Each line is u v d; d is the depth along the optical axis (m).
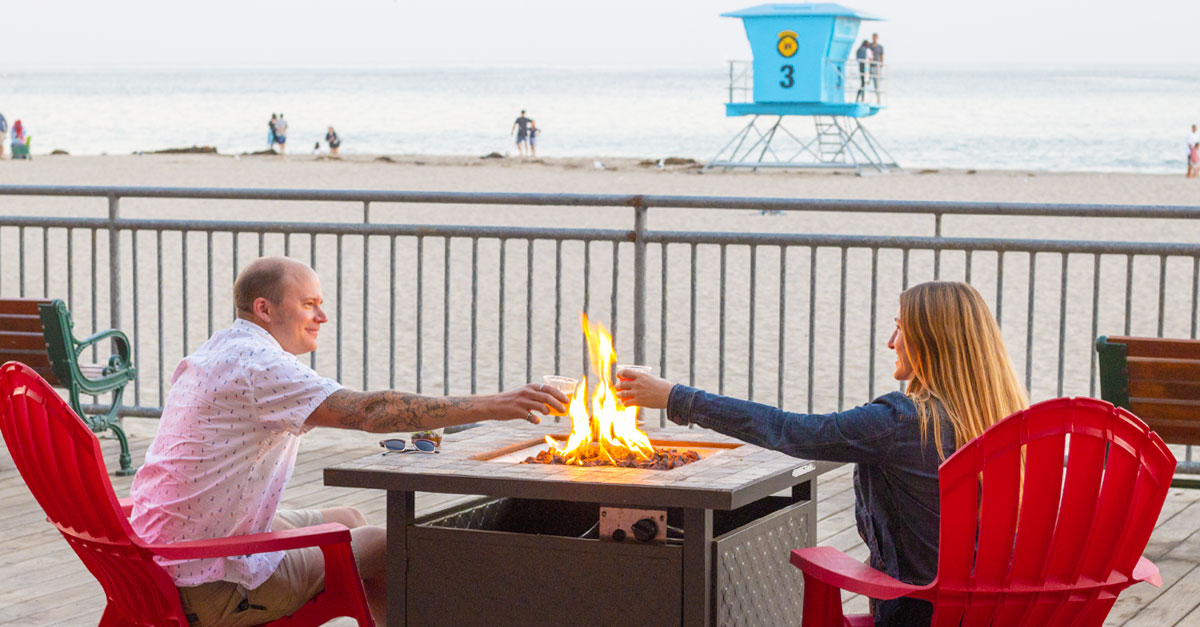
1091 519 3.01
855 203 6.50
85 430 3.27
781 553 3.70
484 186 35.72
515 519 3.99
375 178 39.91
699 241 6.87
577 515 3.97
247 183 36.69
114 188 7.59
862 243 6.59
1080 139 72.94
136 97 157.50
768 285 15.22
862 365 10.44
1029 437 2.95
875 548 3.42
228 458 3.56
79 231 21.88
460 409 3.48
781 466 3.53
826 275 16.17
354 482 3.47
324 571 3.77
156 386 9.46
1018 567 3.02
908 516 3.32
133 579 3.43
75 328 12.03
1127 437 3.00
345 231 7.27
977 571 3.01
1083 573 3.10
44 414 3.32
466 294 14.62
